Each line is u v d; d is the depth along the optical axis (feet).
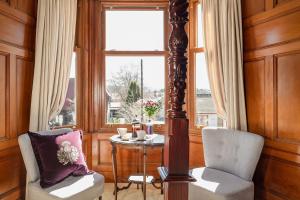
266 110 8.70
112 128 12.12
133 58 12.29
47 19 9.46
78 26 11.54
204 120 11.52
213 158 9.33
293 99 7.78
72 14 10.42
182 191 4.53
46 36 9.46
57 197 6.90
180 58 4.59
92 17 11.85
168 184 4.52
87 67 11.71
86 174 8.35
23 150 7.73
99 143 12.05
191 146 11.64
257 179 9.21
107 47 12.25
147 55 12.19
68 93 11.35
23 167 9.07
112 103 12.34
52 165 7.61
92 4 11.84
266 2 8.60
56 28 9.73
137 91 12.30
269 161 8.70
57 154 7.82
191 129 11.62
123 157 11.96
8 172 8.36
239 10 9.54
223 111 10.02
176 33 4.59
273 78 8.38
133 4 12.03
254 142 8.22
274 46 8.30
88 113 11.83
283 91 8.09
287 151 7.91
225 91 9.85
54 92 9.78
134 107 12.28
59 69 9.93
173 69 4.66
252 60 9.31
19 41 8.73
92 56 11.86
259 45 8.97
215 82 10.18
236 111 9.61
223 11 9.84
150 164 11.94
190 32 11.60
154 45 12.27
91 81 11.84
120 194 10.51
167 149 4.74
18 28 8.67
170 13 4.70
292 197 7.83
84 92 11.60
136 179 10.19
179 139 4.57
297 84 7.64
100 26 12.03
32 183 7.63
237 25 9.54
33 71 9.51
